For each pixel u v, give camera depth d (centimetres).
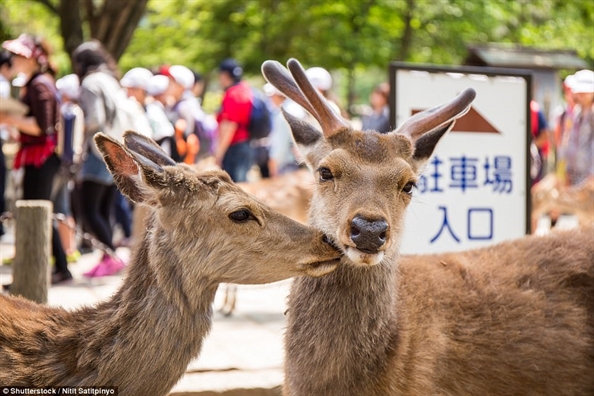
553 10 2369
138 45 2394
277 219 409
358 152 452
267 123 1130
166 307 402
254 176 1611
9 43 872
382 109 1228
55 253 905
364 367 443
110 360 398
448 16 2203
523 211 723
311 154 487
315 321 452
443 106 503
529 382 476
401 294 469
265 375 615
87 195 916
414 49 2302
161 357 401
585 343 491
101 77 903
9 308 420
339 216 432
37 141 880
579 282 507
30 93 878
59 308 434
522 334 478
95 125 895
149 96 1096
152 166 399
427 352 455
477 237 710
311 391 453
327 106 472
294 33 2188
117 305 409
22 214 689
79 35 1520
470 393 465
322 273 412
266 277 409
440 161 700
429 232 697
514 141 720
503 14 2253
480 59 1703
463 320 474
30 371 396
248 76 2269
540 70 1689
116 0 1480
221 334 732
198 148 1183
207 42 2272
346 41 2150
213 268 403
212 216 400
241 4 2264
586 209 1065
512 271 505
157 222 407
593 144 1084
